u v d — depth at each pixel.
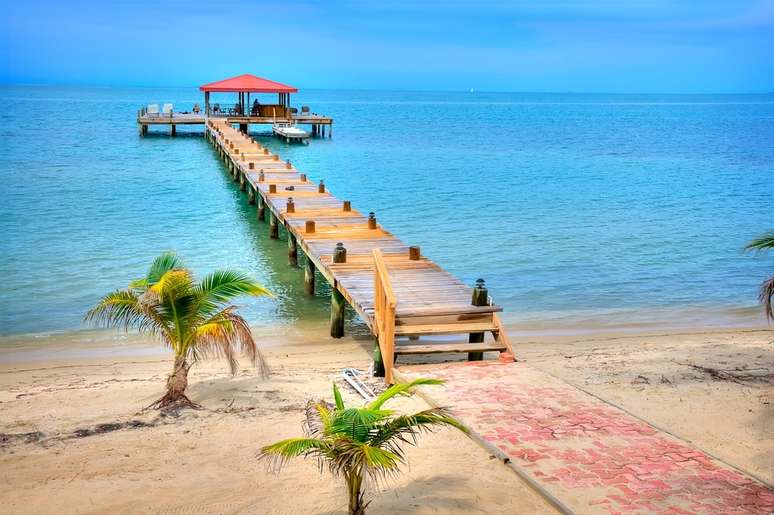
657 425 8.07
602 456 7.22
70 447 7.95
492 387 9.17
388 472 7.05
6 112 90.56
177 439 8.16
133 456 7.70
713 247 22.02
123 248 20.48
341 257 14.07
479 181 36.69
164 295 9.08
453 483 6.82
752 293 17.05
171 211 26.77
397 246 15.93
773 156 51.53
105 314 14.23
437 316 10.77
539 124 90.81
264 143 54.53
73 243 21.00
